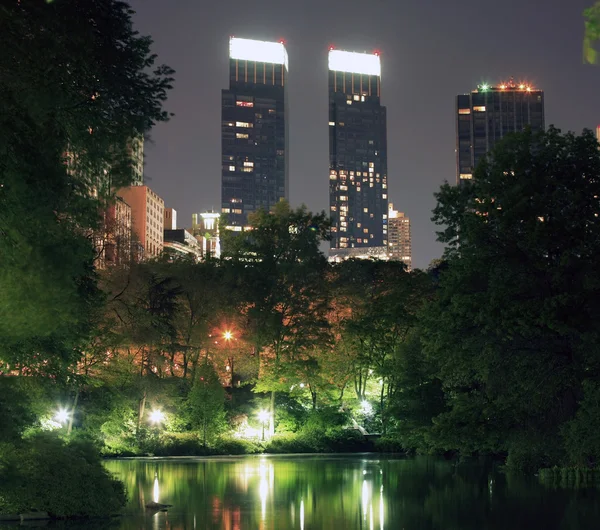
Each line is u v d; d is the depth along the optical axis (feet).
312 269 325.83
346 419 304.71
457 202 152.46
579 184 142.61
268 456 263.49
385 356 303.27
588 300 136.36
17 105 62.90
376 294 333.01
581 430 130.72
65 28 70.23
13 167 65.31
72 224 81.71
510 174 145.69
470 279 147.43
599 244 139.33
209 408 277.03
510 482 148.77
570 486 137.28
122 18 83.05
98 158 81.56
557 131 144.56
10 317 71.36
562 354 142.61
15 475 93.04
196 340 312.50
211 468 201.77
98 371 226.79
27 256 68.80
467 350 147.95
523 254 143.64
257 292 318.86
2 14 62.03
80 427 209.97
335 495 134.41
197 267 326.85
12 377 86.43
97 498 106.63
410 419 225.35
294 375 301.43
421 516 107.04
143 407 272.31
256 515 108.37
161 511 111.96
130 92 84.48
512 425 149.89
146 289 267.80
